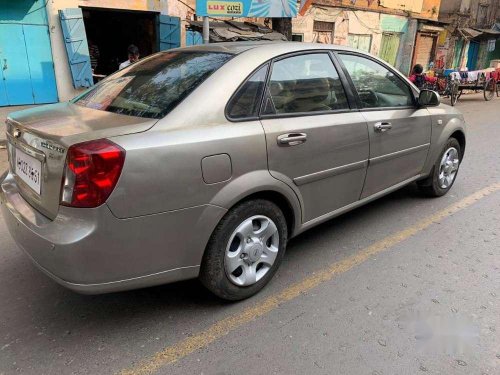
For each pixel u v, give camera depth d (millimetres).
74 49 9930
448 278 3111
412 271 3203
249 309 2721
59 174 2131
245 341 2428
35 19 9469
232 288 2676
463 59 23609
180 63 2859
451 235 3814
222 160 2395
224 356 2311
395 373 2201
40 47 9695
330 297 2859
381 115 3529
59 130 2250
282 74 2869
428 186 4531
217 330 2520
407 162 3990
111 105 2645
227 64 2641
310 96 3020
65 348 2357
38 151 2312
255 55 2768
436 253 3484
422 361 2287
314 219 3174
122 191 2072
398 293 2916
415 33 19484
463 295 2898
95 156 2008
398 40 19344
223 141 2398
